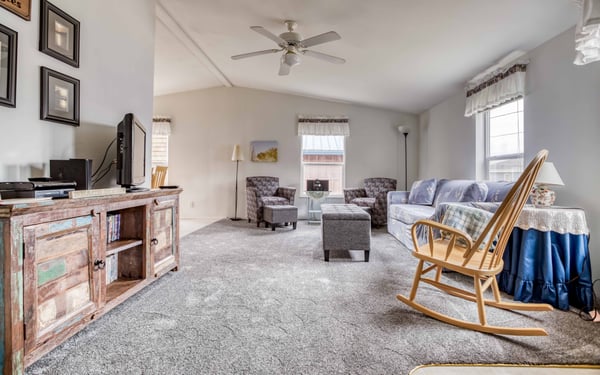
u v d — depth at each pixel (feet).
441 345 5.02
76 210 4.88
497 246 5.59
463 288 7.66
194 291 7.36
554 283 6.50
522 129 11.00
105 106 8.18
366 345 5.02
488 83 11.83
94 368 4.37
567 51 8.43
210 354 4.74
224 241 13.25
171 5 10.85
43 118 6.27
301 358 4.65
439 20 9.09
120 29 8.79
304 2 9.41
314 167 20.77
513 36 9.27
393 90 16.31
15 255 3.82
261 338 5.22
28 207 3.91
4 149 5.55
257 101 20.62
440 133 17.38
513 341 5.15
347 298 6.98
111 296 6.04
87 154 7.58
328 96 19.56
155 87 19.45
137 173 7.65
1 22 5.43
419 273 6.44
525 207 7.17
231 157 20.58
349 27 10.38
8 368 3.78
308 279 8.30
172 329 5.50
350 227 10.14
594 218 7.57
